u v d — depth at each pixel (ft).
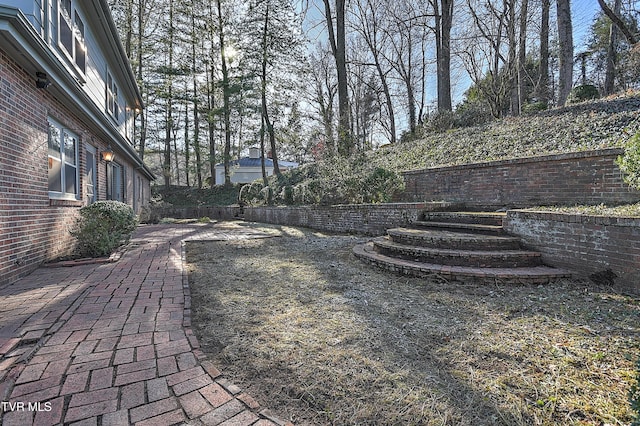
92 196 24.58
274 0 56.95
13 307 9.63
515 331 8.14
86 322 8.53
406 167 32.53
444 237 14.76
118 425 4.83
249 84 60.13
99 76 26.81
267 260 17.30
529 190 19.94
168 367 6.43
